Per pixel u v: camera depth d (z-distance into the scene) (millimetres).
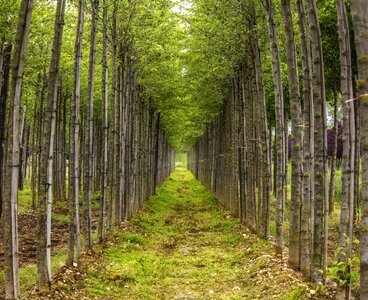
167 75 17328
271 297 6883
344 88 5770
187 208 21531
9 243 5500
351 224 5727
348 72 5754
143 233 13852
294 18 10945
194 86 17562
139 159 19641
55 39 6832
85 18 11203
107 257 9766
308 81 7477
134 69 15289
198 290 8086
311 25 6816
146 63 14938
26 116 19906
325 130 6887
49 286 6707
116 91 13828
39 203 6695
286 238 11914
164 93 19547
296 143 8227
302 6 7469
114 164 13453
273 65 9930
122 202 14828
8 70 11367
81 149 20312
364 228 4008
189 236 13945
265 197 11422
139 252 10953
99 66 14086
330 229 12922
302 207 7652
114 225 13633
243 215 14859
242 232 13523
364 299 3979
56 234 13016
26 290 6957
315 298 6422
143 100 19984
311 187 7570
